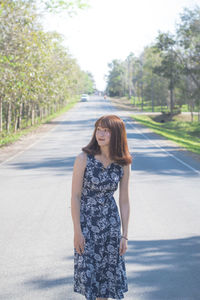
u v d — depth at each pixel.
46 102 41.03
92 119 49.59
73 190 3.07
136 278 4.45
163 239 5.93
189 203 8.45
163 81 83.38
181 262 4.95
